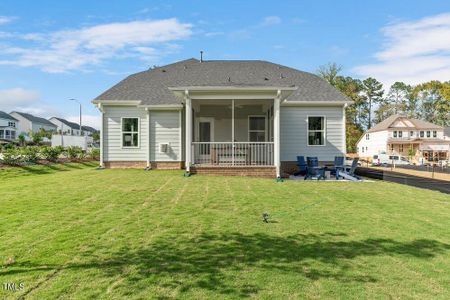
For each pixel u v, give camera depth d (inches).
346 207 300.4
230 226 228.4
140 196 333.7
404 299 128.9
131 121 648.4
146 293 130.1
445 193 394.0
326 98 624.1
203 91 504.7
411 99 3016.7
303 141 625.6
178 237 201.9
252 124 675.4
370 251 182.5
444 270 157.9
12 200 309.7
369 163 1387.8
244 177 502.9
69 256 167.8
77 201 306.3
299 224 237.5
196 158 610.9
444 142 1980.8
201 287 135.9
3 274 145.9
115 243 188.7
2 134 2613.2
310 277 147.2
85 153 1038.4
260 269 155.2
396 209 294.7
